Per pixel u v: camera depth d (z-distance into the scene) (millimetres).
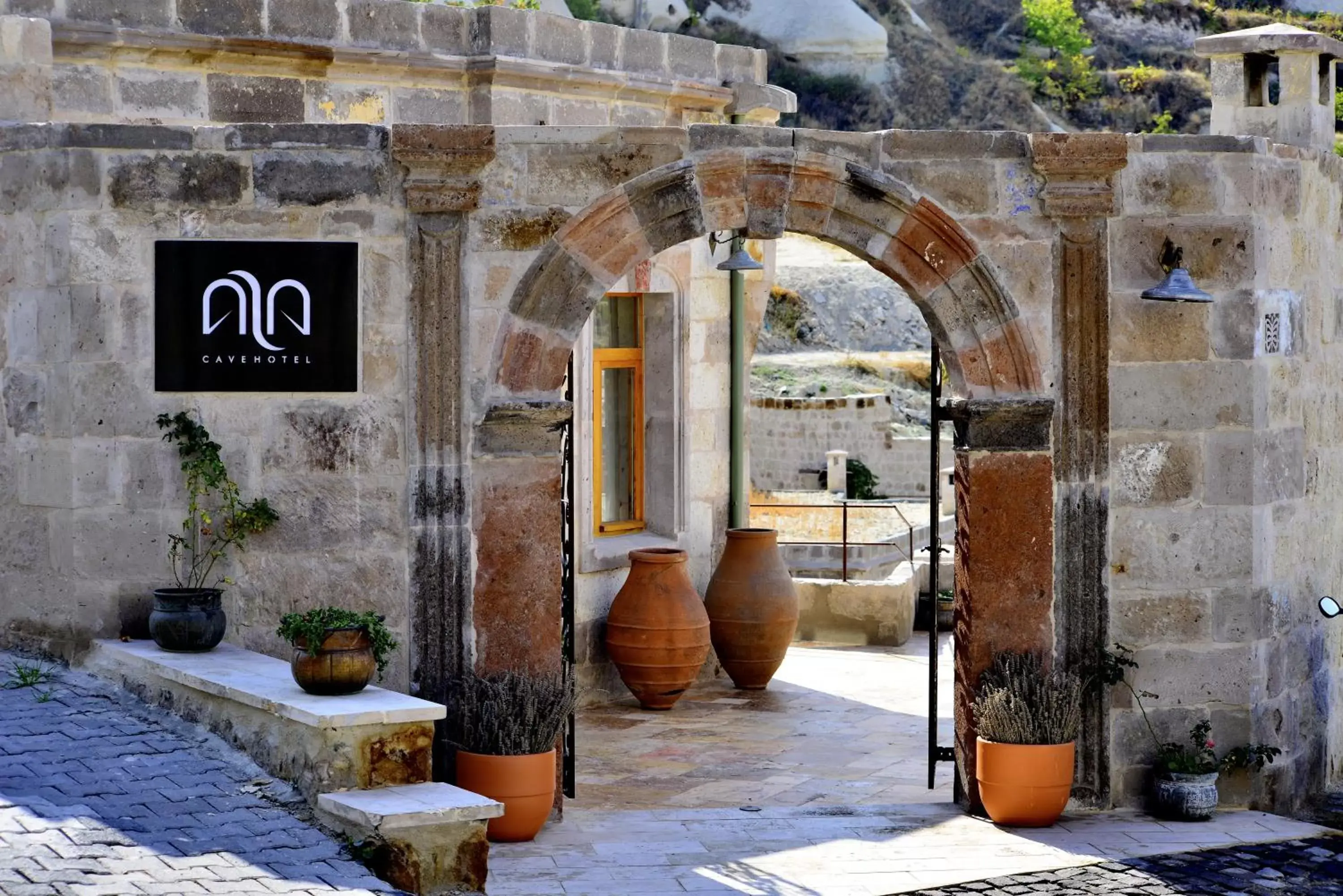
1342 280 11070
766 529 13445
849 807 9727
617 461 13555
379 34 11766
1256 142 9531
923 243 9305
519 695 8984
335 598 9086
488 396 9047
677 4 51125
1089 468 9445
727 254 13883
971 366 9414
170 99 11023
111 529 9117
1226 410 9516
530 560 9211
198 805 7625
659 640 12430
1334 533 11031
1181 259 9391
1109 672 9445
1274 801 9844
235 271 9000
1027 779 9102
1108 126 52781
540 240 9070
